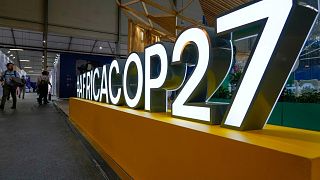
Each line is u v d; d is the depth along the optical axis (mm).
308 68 3492
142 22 12078
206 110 1551
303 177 825
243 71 1351
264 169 955
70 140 3889
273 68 1227
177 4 16234
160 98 2299
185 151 1405
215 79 1663
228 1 6426
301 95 3348
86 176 2389
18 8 13250
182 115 1771
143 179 1907
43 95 11211
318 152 883
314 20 1232
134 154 2084
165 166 1605
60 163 2770
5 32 15984
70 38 17609
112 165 2578
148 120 1834
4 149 3346
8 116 6664
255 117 1344
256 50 1282
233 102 1391
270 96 1315
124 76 2742
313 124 3041
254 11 1277
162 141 1642
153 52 2174
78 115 4906
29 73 43094
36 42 17609
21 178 2340
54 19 14297
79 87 5734
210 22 8031
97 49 19828
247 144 1026
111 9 15844
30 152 3201
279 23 1173
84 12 15094
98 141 3273
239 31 1396
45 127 5070
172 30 10406
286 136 1223
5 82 8242
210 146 1223
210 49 1535
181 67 1989
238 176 1064
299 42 1233
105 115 2969
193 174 1340
